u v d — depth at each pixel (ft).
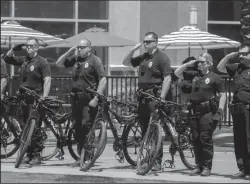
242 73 59.00
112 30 129.08
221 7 132.05
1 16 125.90
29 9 126.72
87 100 65.10
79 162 66.39
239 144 59.52
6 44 111.04
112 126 66.28
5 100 70.33
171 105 63.67
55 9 127.65
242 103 58.59
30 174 61.05
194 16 120.06
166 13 128.77
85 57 66.18
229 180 58.03
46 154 71.20
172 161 65.92
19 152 65.41
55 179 58.44
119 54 128.98
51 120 68.90
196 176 60.80
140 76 63.82
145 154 61.72
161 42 95.04
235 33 132.57
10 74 125.80
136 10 129.49
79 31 128.47
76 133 66.49
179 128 64.13
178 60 128.06
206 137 60.49
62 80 106.63
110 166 68.44
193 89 60.90
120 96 114.21
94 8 128.98
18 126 70.59
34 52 67.82
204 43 104.17
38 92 67.72
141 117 63.98
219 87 60.64
